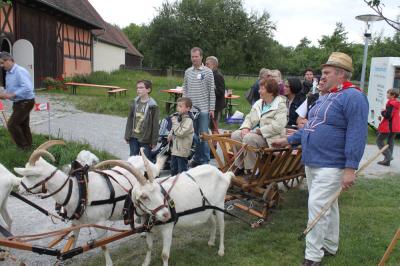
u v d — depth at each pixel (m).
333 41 42.50
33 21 23.22
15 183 4.64
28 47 20.16
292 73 55.75
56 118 14.54
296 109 7.31
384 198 7.66
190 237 5.62
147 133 7.09
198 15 48.19
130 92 26.20
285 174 6.53
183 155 7.30
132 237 5.54
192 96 8.39
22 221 5.82
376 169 10.47
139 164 5.10
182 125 7.18
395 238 4.29
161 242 5.41
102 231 4.57
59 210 4.50
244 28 48.44
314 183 4.60
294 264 4.91
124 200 4.74
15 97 8.10
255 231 5.79
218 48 47.03
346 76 4.47
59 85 24.83
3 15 20.14
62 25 27.75
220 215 5.10
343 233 5.82
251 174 5.96
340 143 4.45
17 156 8.04
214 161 9.61
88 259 4.84
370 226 6.18
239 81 44.03
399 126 10.82
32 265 4.65
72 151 8.57
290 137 5.15
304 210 6.71
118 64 47.03
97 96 22.70
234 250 5.21
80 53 31.84
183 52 47.78
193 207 4.72
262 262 4.94
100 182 4.60
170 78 40.06
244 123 6.40
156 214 4.07
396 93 10.94
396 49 24.83
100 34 36.50
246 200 6.43
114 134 12.38
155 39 48.41
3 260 4.69
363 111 4.29
